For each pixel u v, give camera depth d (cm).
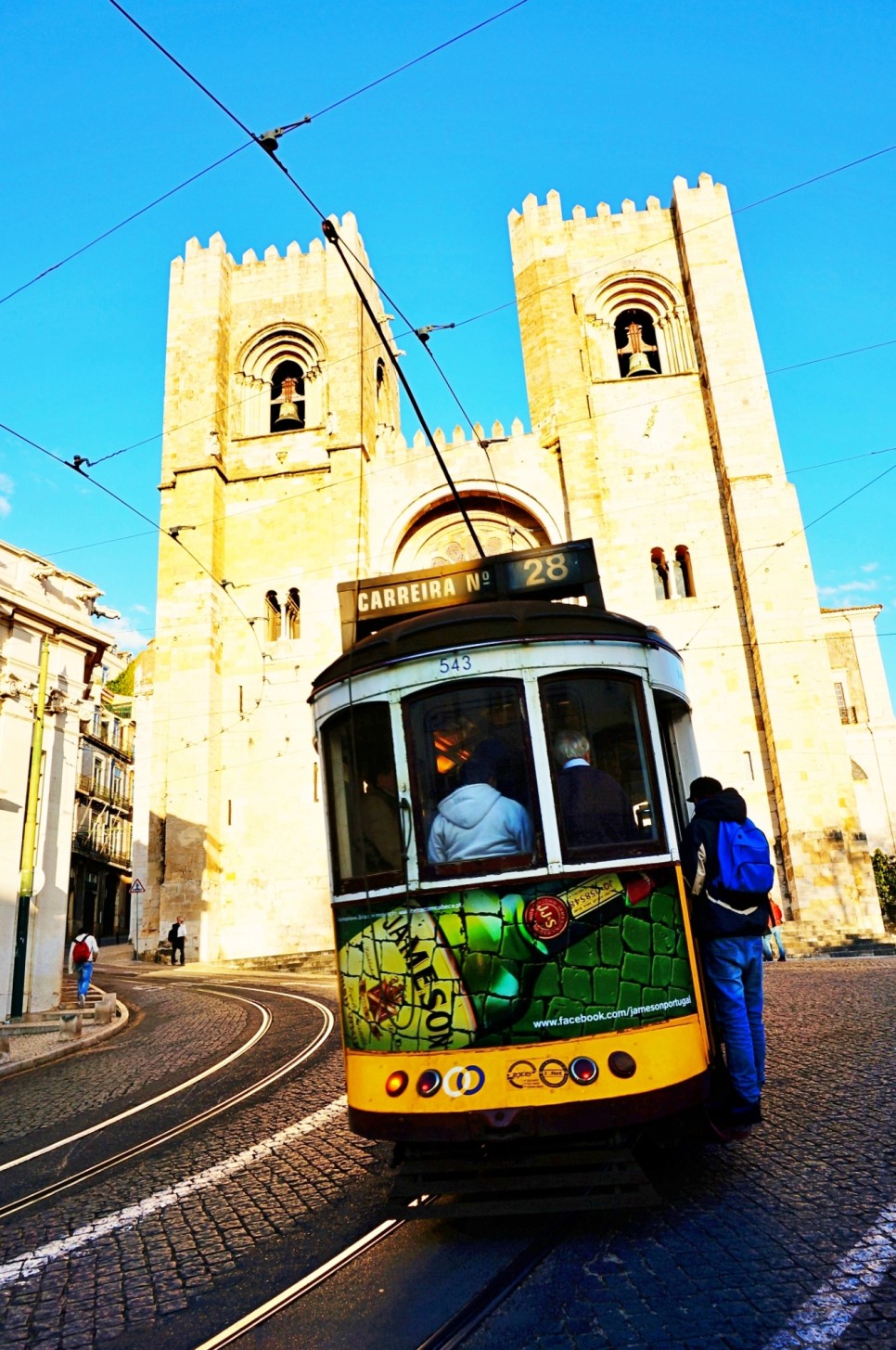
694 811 610
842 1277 394
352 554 3566
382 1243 480
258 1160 679
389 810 520
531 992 473
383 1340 376
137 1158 729
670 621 3297
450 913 490
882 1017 1059
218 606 3588
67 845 1902
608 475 3481
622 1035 468
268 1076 1032
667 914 499
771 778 3095
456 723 517
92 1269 492
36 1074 1284
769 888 536
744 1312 371
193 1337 397
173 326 3944
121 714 5522
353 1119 495
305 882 3281
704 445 3484
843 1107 668
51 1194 650
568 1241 461
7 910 1722
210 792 3331
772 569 3203
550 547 619
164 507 3662
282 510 3703
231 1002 1942
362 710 542
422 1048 479
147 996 2245
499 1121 455
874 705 4300
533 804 497
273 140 1037
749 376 3428
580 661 525
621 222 3791
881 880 3497
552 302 3691
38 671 1830
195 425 3741
